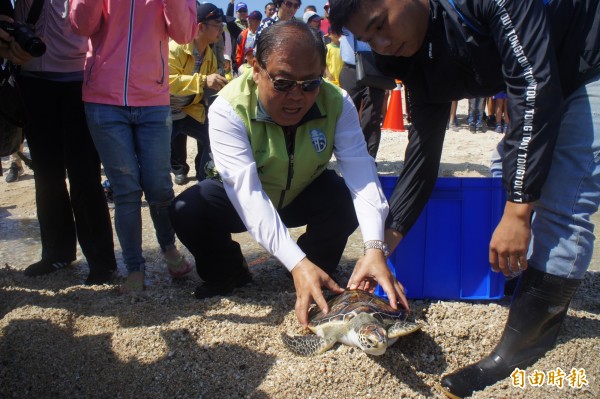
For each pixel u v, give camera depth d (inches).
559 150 85.5
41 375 90.9
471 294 112.2
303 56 84.2
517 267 83.3
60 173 130.0
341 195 112.4
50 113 122.8
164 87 119.0
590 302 116.1
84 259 149.3
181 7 113.4
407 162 103.1
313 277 92.1
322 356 90.3
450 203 108.8
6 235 174.9
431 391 87.0
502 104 363.9
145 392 87.1
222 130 97.0
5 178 248.4
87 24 106.7
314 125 101.3
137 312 109.1
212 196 108.3
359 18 82.0
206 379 88.5
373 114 217.2
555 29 79.9
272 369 89.9
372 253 95.0
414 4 81.3
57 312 106.1
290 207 116.2
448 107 100.7
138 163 122.2
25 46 101.1
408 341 95.0
